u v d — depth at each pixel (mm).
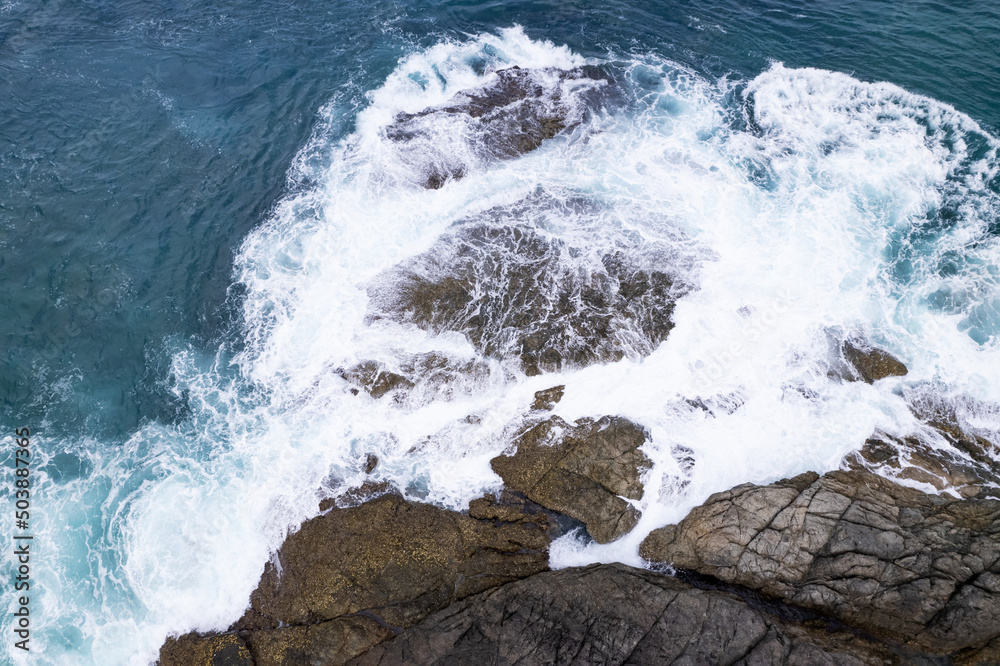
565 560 17062
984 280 22094
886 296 21953
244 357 21500
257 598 16750
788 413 19406
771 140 26875
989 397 19484
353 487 18422
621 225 23703
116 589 17188
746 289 22062
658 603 15219
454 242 23297
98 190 25641
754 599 15930
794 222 23969
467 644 14984
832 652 14359
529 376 20188
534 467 18438
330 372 20781
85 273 23344
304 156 26875
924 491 17547
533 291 21859
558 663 14359
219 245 24188
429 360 20656
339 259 23312
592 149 26531
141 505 18578
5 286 22859
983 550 15148
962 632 14453
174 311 22625
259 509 18188
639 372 20219
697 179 25391
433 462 18797
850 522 15992
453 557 17016
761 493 16984
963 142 26188
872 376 20125
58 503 18781
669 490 17953
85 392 20938
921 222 23875
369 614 16203
